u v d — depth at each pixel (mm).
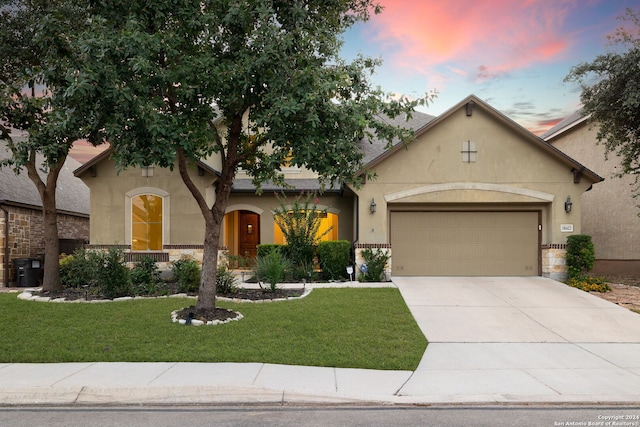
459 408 5758
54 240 13688
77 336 8625
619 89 13500
